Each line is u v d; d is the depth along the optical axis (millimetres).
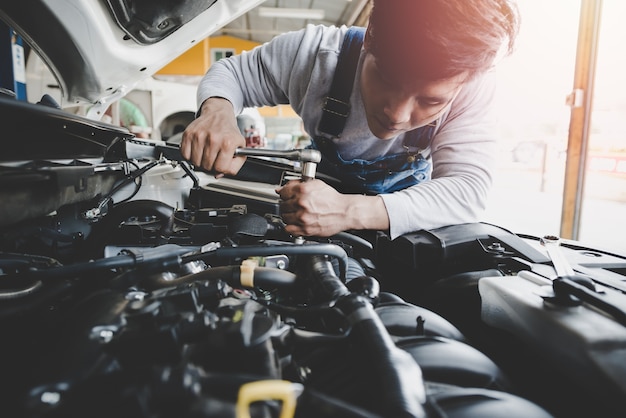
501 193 4395
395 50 510
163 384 287
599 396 364
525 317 452
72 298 513
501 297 493
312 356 395
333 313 409
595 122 3123
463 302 604
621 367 364
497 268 648
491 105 852
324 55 900
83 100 1074
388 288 812
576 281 467
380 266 833
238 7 985
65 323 374
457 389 361
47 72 1828
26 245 624
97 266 477
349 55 874
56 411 277
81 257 642
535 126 4391
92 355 322
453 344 423
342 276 575
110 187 819
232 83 992
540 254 641
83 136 614
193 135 715
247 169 1014
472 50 486
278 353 382
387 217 698
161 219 700
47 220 662
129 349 332
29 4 710
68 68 912
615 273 574
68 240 640
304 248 537
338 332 417
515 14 513
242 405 244
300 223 648
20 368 326
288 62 996
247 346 330
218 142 695
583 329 394
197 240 707
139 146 1054
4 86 1183
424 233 728
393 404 287
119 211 682
